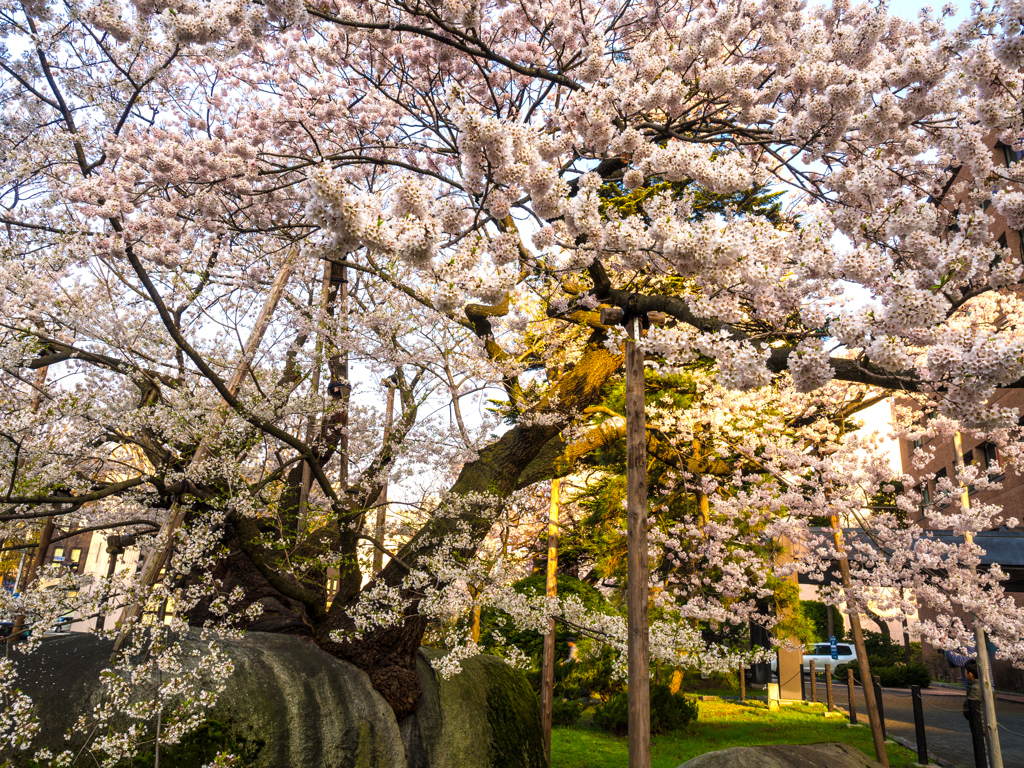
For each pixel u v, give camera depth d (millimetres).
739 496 10328
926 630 8844
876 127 4965
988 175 4895
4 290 5766
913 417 9656
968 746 10617
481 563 6551
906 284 2922
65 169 6332
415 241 2725
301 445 5473
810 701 16594
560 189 3600
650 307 4910
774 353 3508
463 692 6672
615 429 9805
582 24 7121
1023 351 2768
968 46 4711
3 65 4770
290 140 8211
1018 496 17266
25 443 5211
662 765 8555
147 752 4148
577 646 11625
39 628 4012
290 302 6996
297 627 6238
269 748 4574
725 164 3986
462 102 3326
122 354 5836
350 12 6957
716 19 5570
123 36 4754
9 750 3910
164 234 6465
